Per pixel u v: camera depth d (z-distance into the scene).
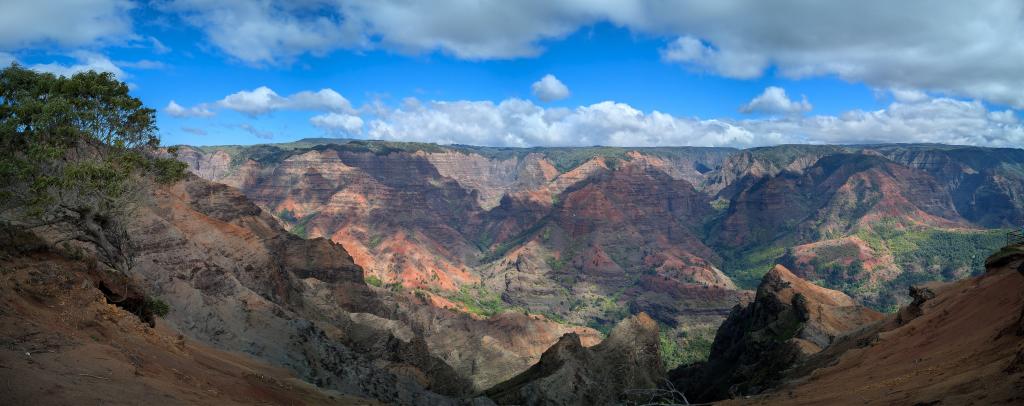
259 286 100.44
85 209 39.28
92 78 40.84
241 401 27.27
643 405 39.16
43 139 38.19
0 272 26.66
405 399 73.94
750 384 91.62
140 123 42.56
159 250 74.50
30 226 37.78
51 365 19.95
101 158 40.84
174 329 51.06
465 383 123.31
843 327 101.19
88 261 34.88
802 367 73.94
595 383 104.38
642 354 118.31
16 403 16.38
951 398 21.52
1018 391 18.75
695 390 125.62
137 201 42.88
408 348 112.19
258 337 66.69
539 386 100.31
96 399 18.47
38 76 40.16
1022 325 26.77
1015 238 51.03
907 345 41.75
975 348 30.14
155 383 22.44
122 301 36.31
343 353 77.12
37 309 25.44
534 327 192.38
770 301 125.19
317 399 38.25
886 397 26.86
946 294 54.50
